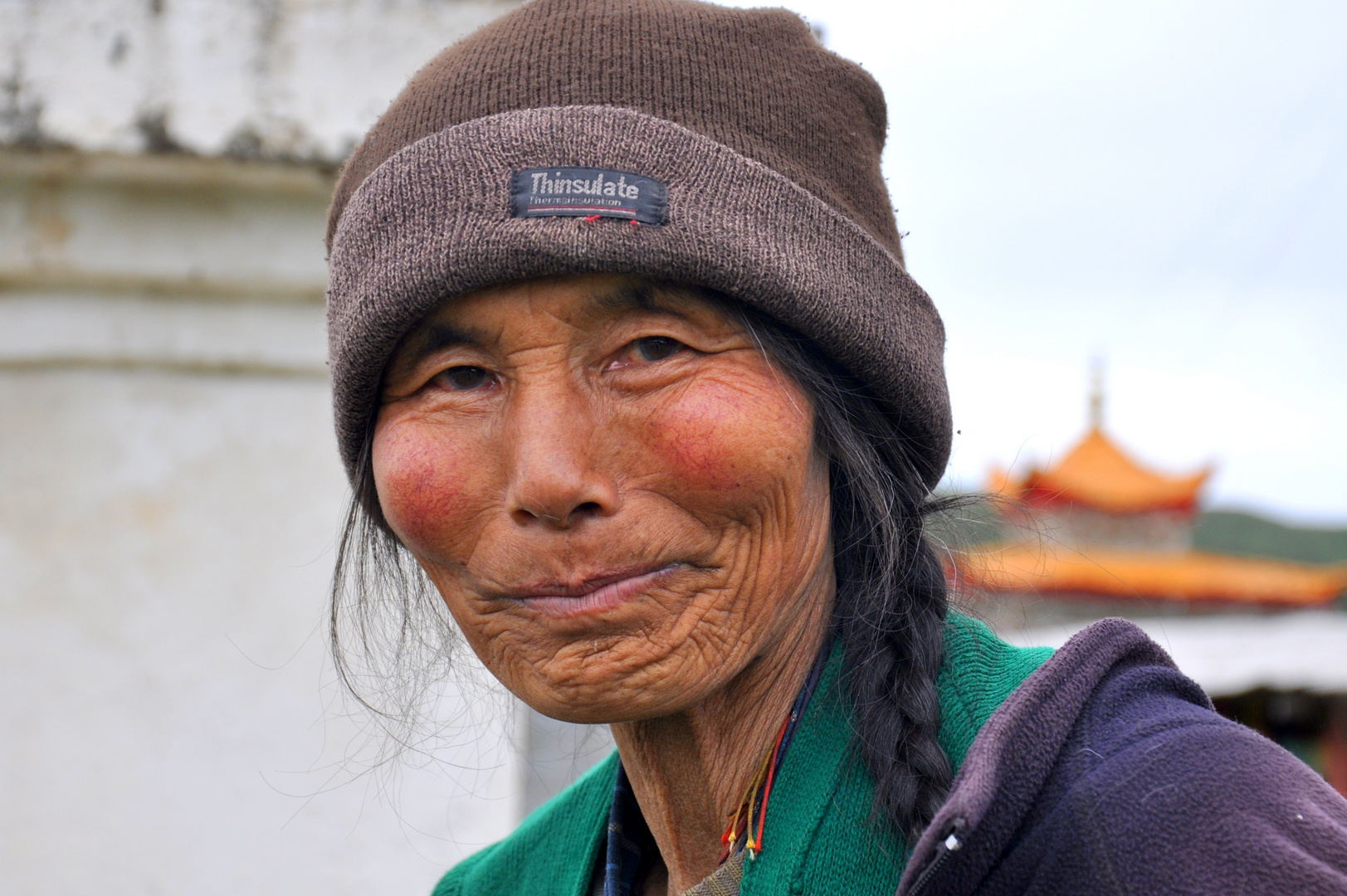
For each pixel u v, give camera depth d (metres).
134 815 2.34
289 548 2.44
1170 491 16.31
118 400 2.45
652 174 0.89
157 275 2.39
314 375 2.48
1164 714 0.83
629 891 1.17
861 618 0.99
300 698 2.38
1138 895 0.74
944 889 0.79
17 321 2.42
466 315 0.91
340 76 2.33
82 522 2.42
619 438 0.90
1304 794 0.76
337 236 1.00
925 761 0.89
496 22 1.02
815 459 0.98
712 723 1.04
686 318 0.90
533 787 2.73
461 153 0.91
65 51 2.26
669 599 0.92
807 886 0.91
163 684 2.38
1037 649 1.00
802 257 0.91
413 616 1.28
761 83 0.97
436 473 0.94
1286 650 6.48
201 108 2.28
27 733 2.36
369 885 2.33
